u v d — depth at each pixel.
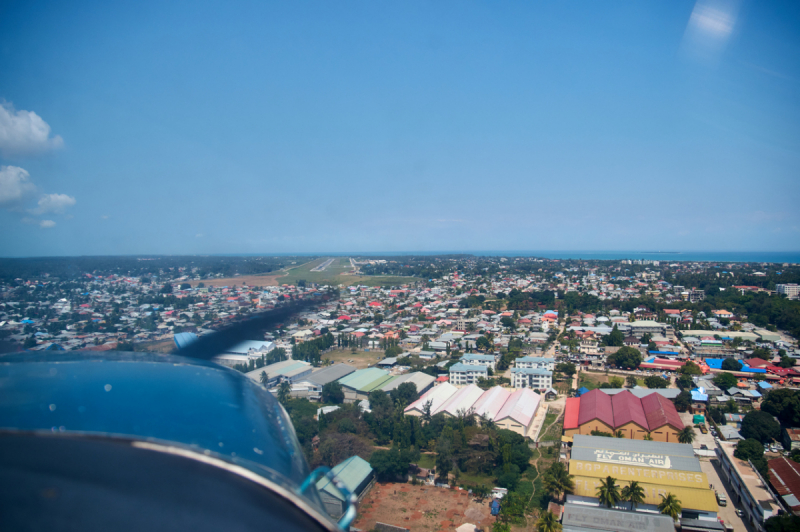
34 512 3.04
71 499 3.14
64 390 4.32
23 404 3.91
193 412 4.33
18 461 3.22
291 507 3.71
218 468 3.56
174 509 3.31
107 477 3.29
